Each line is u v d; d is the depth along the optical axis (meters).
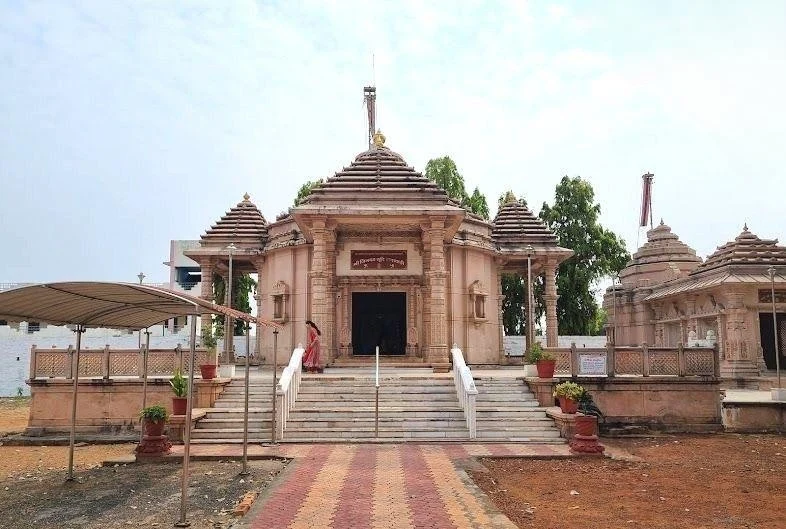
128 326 12.91
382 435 15.83
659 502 10.26
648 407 18.30
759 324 28.41
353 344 24.12
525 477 12.05
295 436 15.77
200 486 11.13
